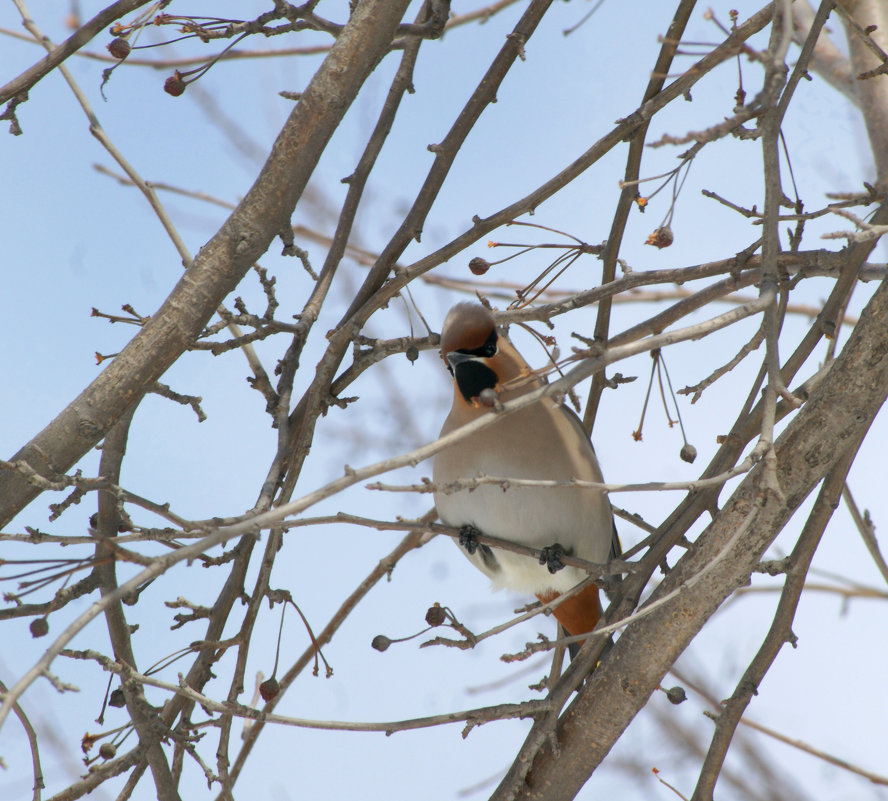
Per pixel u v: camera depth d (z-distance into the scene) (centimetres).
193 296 753
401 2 735
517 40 866
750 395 805
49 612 756
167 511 713
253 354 889
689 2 857
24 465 698
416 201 884
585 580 790
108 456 845
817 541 773
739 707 779
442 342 904
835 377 719
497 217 855
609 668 776
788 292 850
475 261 866
